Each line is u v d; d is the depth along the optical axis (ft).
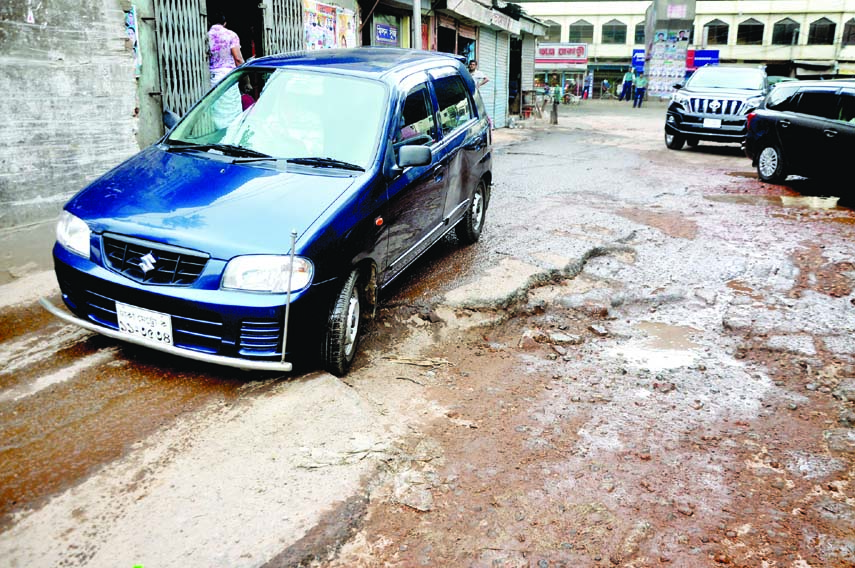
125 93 22.77
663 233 23.77
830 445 11.34
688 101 47.03
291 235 10.85
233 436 10.33
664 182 34.30
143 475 9.33
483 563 8.33
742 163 42.04
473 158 19.48
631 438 11.38
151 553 7.97
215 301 10.77
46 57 19.99
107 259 11.48
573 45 146.00
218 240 10.97
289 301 10.94
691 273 19.75
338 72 15.16
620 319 16.75
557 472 10.30
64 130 20.84
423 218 16.02
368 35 41.39
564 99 138.72
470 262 19.26
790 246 22.56
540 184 32.94
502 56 69.82
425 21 48.47
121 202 12.00
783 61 189.26
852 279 19.35
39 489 8.93
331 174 13.01
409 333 15.14
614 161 42.32
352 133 13.99
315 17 34.24
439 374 13.47
